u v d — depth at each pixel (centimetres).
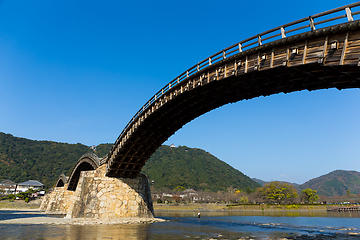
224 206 13038
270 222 5288
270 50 2291
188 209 12162
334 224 4872
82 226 3669
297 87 2489
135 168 5162
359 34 1675
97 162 5228
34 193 14425
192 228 3800
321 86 2294
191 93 3344
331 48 1791
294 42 2077
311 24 1914
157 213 8906
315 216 7512
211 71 2972
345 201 17275
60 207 7688
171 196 17625
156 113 3953
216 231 3447
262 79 2580
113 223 4184
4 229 3238
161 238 2661
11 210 9175
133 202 4909
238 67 2616
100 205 4578
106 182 4825
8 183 16738
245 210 11569
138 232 3120
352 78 1944
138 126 4112
